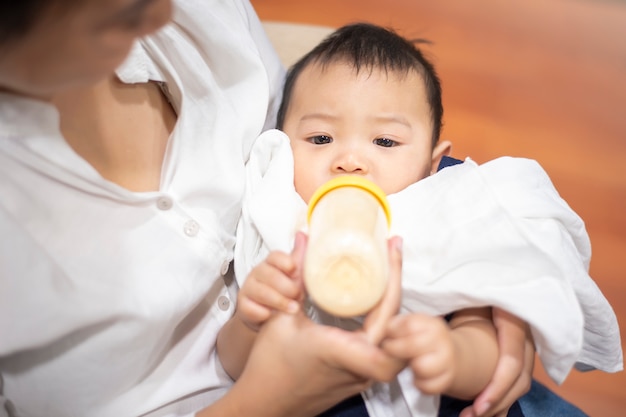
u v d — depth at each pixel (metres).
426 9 2.25
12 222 0.60
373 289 0.54
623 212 1.75
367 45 0.93
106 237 0.68
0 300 0.60
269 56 1.03
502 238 0.72
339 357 0.55
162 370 0.76
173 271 0.71
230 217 0.82
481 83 2.04
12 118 0.61
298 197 0.82
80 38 0.47
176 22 0.81
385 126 0.87
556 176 1.81
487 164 0.81
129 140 0.76
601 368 0.87
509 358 0.69
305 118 0.90
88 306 0.64
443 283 0.71
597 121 1.97
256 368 0.63
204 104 0.84
